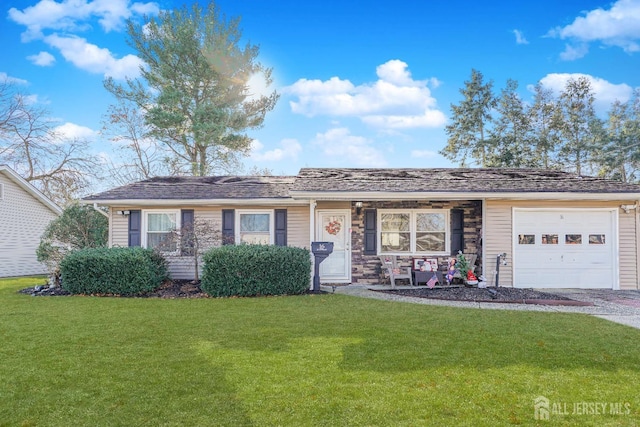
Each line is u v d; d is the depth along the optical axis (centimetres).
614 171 2881
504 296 976
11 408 371
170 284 1175
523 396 397
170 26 2059
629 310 848
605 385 426
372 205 1277
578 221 1188
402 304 895
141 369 469
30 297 1022
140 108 2245
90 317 758
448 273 1180
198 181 1469
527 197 1145
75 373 457
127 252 1080
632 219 1182
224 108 2183
